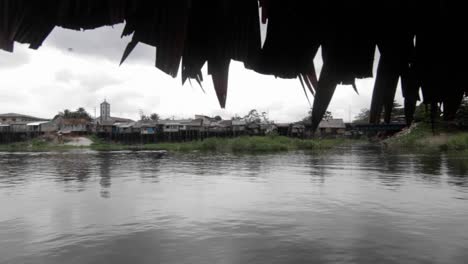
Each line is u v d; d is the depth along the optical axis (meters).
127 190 16.22
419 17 0.96
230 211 11.84
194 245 8.62
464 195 14.15
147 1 0.92
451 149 37.12
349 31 0.98
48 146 65.69
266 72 1.02
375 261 7.57
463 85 1.00
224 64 1.00
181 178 20.20
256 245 8.55
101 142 72.56
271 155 39.25
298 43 1.01
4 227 10.23
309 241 8.79
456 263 7.44
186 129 72.62
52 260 7.82
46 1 0.87
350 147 53.81
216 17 1.00
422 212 11.45
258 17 1.01
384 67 0.98
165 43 0.92
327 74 0.99
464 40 0.96
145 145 66.06
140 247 8.52
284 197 14.12
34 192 15.86
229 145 52.38
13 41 0.87
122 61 0.94
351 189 15.84
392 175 20.42
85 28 0.90
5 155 43.97
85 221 10.81
